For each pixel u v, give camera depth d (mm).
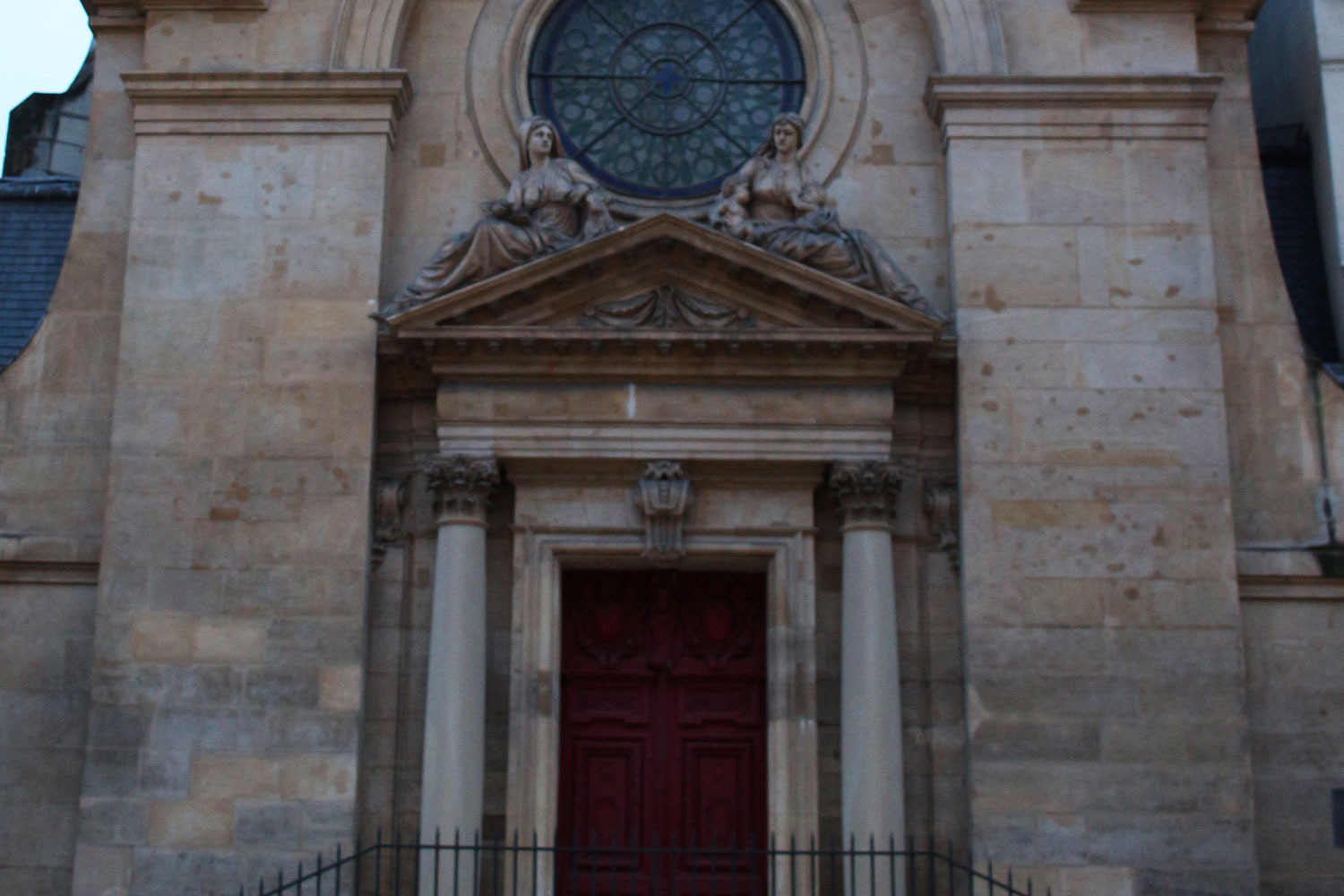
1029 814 15281
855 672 15578
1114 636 15664
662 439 16125
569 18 18141
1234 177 17250
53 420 16734
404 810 15734
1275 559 16172
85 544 16328
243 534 15914
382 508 16297
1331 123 18625
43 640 16203
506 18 17891
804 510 16234
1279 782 15820
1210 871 15125
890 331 15953
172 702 15531
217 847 15227
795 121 17016
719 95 17953
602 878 16062
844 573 15977
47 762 15930
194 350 16359
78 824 15461
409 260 17094
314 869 15172
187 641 15664
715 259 16188
